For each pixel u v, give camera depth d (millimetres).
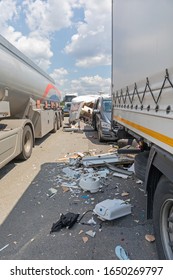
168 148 1960
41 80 10266
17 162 6855
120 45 4371
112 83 5781
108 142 10133
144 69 2664
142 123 2840
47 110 10906
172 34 1805
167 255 2398
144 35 2615
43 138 11641
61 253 2768
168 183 2264
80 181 4676
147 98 2594
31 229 3281
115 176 5328
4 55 6242
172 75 1837
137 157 3363
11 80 6539
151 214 2779
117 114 5027
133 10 3158
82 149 8719
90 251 2795
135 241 2971
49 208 3898
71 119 15766
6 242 2996
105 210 3418
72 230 3238
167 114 1961
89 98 23422
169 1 1842
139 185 4805
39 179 5320
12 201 4195
